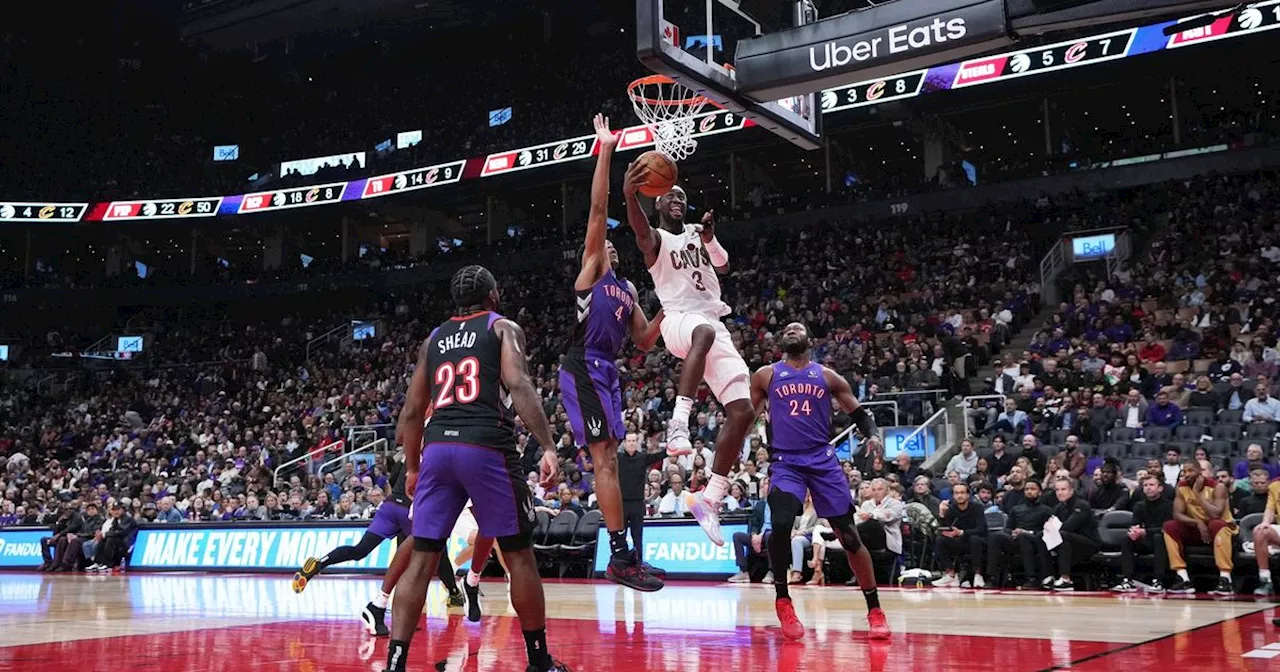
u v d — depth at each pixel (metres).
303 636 5.75
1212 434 12.38
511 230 32.94
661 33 6.72
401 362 25.47
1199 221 20.06
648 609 7.41
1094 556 9.80
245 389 27.19
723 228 27.06
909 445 13.86
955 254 21.75
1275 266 17.23
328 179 31.19
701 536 11.71
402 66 37.75
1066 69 21.73
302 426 22.47
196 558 14.30
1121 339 16.33
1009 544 10.02
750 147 26.86
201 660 4.68
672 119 7.43
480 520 3.62
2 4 35.34
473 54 37.16
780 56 7.28
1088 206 22.36
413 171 29.50
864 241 23.78
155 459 21.83
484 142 31.34
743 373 5.28
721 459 5.27
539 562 12.68
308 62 38.28
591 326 4.93
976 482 11.19
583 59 32.84
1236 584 9.45
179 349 31.55
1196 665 4.12
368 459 18.45
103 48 37.06
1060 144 27.16
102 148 34.00
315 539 13.27
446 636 5.75
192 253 35.72
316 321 31.48
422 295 30.52
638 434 15.15
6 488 21.14
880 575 10.88
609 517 4.83
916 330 18.88
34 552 16.47
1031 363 15.50
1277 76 24.14
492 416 3.61
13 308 32.19
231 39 37.50
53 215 31.61
